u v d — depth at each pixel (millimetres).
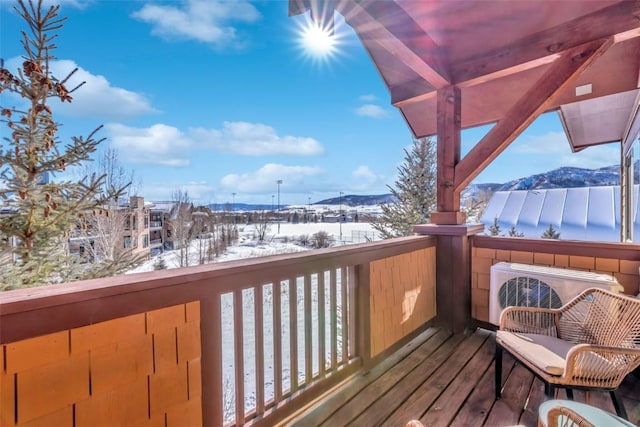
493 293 2709
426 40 2775
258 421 1593
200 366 1347
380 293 2418
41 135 2869
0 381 872
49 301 955
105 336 1074
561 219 8656
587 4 2371
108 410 1081
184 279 1286
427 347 2701
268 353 3814
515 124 2711
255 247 18203
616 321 1770
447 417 1811
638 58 2855
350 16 2316
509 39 2760
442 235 3107
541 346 1793
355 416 1819
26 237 2900
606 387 1519
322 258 1953
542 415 1142
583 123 4867
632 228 4812
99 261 3611
